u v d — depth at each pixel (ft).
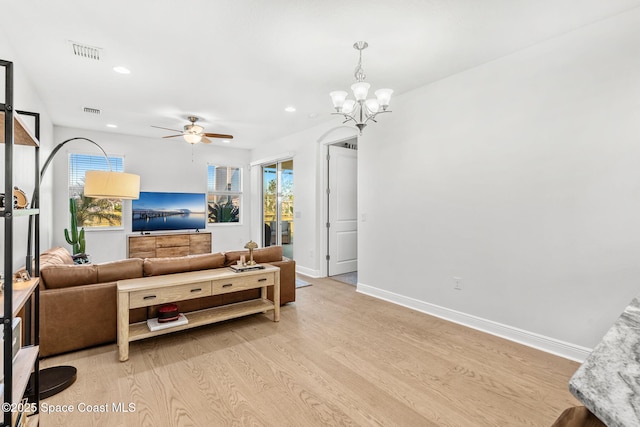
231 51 8.98
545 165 8.48
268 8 7.04
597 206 7.64
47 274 8.25
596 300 7.68
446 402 6.33
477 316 10.04
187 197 21.36
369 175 13.79
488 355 8.29
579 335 7.95
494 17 7.36
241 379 7.11
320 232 17.49
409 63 9.72
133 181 10.36
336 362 7.91
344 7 6.99
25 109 10.39
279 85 11.46
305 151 18.21
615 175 7.37
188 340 9.20
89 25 7.68
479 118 9.90
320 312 11.64
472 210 10.12
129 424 5.64
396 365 7.77
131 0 6.73
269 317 11.10
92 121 16.33
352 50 8.92
